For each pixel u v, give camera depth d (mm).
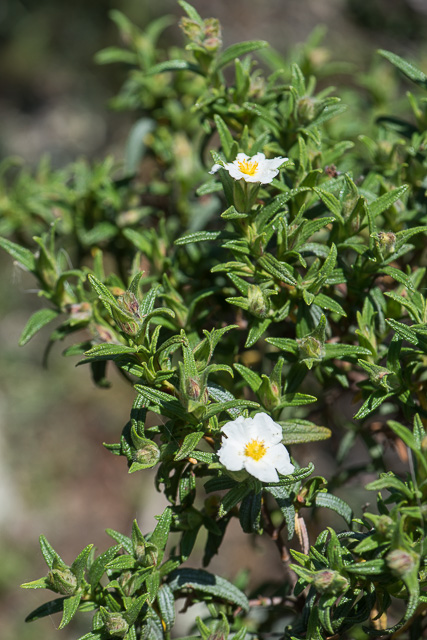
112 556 629
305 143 685
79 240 796
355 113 850
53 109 1890
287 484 619
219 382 700
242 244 646
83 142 1845
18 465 1575
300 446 806
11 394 1643
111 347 622
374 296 668
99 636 626
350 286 664
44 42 1938
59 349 1692
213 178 684
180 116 828
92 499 1544
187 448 615
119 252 798
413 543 600
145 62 828
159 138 830
